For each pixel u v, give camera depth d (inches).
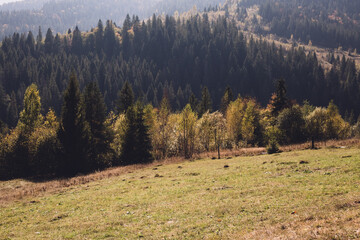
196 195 716.0
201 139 2262.6
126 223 562.6
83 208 730.8
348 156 931.3
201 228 471.2
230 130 2495.1
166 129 2503.7
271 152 1545.3
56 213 713.0
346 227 331.0
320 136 1941.4
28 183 1432.1
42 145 1788.9
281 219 438.3
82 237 512.7
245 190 681.6
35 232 572.4
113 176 1326.3
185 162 1654.8
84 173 1664.6
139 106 2106.3
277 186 669.9
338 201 466.9
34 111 2050.9
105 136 2087.8
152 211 624.1
